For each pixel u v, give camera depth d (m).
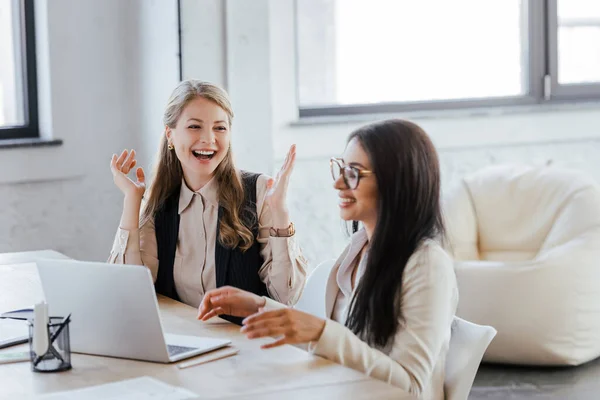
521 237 4.64
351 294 2.18
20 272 3.13
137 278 2.00
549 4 6.04
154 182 2.93
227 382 1.87
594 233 4.35
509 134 5.81
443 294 1.97
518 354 4.25
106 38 4.83
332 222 5.36
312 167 5.28
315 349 1.94
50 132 4.73
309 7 5.36
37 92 4.80
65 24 4.71
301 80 5.38
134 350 2.06
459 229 4.66
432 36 5.72
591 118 6.03
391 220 1.98
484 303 4.27
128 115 4.93
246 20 4.48
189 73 4.37
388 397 1.75
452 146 5.65
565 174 4.65
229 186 2.86
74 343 2.14
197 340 2.21
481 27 5.88
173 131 2.83
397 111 5.64
